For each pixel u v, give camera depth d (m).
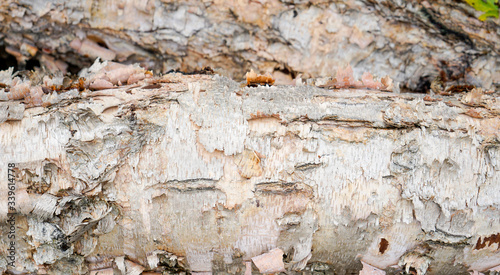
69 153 1.00
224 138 1.00
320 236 1.03
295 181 1.01
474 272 1.07
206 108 1.01
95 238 1.03
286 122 1.01
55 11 1.32
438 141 1.01
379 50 1.34
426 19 1.32
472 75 1.32
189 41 1.36
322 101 1.04
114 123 1.00
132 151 1.00
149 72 1.10
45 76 1.11
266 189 1.00
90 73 1.10
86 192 1.00
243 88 1.05
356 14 1.32
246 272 1.05
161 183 1.00
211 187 1.00
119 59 1.39
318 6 1.32
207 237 1.02
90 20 1.33
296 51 1.35
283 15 1.33
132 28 1.34
